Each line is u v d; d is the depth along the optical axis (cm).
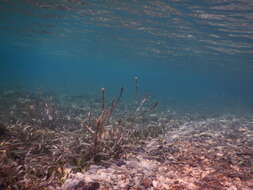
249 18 1616
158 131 1057
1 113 1195
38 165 527
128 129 886
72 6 1933
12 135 744
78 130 891
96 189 408
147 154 666
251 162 588
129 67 9594
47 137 776
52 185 436
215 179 475
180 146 752
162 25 2172
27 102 1527
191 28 2119
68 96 2333
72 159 574
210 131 1035
